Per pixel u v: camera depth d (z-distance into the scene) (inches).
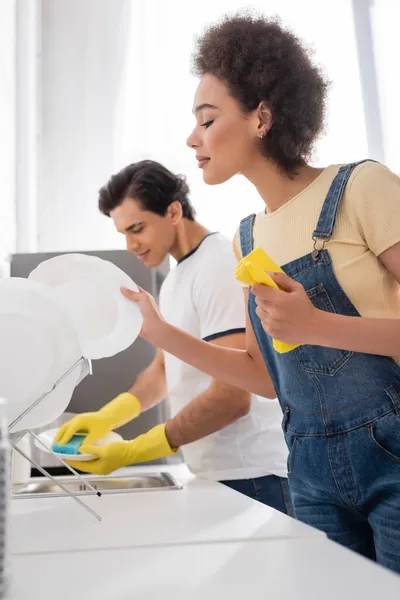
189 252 63.2
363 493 40.8
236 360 50.9
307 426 44.1
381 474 39.9
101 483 53.7
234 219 99.8
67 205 97.6
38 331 33.5
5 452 20.6
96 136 99.0
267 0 106.3
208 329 57.5
